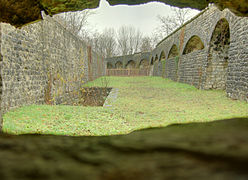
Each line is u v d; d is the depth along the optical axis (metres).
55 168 0.94
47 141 1.67
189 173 0.75
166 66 20.95
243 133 1.39
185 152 1.02
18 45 5.37
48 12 3.90
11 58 4.99
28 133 3.27
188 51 15.15
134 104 7.01
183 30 15.09
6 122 3.73
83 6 3.95
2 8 3.03
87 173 0.88
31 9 3.48
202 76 11.22
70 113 5.28
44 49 7.22
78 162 1.04
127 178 0.78
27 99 5.84
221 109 5.51
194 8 4.20
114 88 12.43
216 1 3.60
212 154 0.95
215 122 2.98
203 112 5.23
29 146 1.43
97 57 24.67
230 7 3.53
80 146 1.38
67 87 10.13
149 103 7.22
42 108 5.57
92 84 15.28
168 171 0.79
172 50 19.53
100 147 1.31
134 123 4.54
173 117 4.78
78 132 3.70
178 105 6.73
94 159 1.07
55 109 5.64
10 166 0.99
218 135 1.35
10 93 4.90
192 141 1.24
